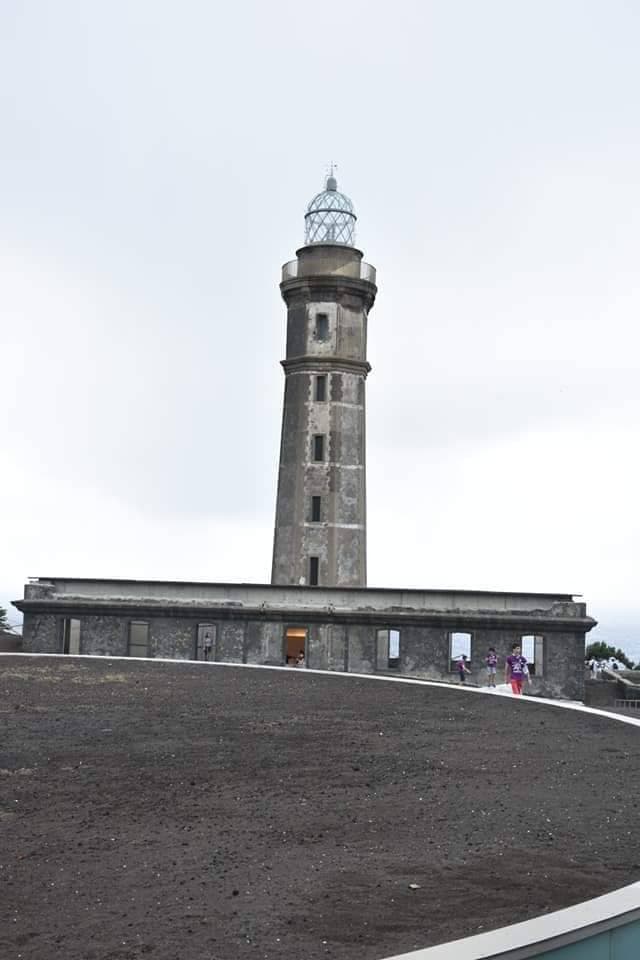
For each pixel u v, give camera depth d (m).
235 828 11.19
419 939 7.77
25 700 21.86
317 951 7.55
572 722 19.78
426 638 36.91
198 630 38.66
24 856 10.04
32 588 39.84
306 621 37.81
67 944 7.70
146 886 9.11
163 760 15.17
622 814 11.88
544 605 36.69
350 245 48.09
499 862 9.85
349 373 45.88
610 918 7.31
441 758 15.53
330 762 15.12
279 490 45.91
